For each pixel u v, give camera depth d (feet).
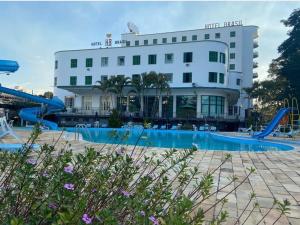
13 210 6.15
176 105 124.88
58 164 7.34
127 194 6.94
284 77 142.31
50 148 7.94
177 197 7.63
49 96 173.27
